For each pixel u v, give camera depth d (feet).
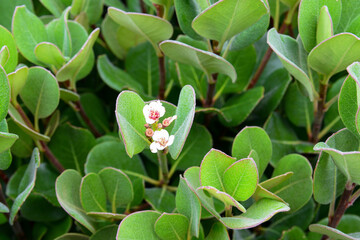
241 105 1.39
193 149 1.38
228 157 1.07
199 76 1.46
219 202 1.26
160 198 1.33
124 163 1.37
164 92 1.46
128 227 1.09
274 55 1.53
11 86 1.22
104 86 1.60
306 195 1.21
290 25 1.46
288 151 1.39
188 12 1.27
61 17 1.36
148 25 1.27
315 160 1.39
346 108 1.11
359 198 1.40
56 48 1.27
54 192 1.36
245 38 1.31
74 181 1.25
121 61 1.63
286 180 1.22
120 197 1.26
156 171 1.42
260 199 1.12
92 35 1.24
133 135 1.09
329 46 1.13
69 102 1.41
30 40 1.34
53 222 1.38
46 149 1.36
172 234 1.13
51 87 1.28
